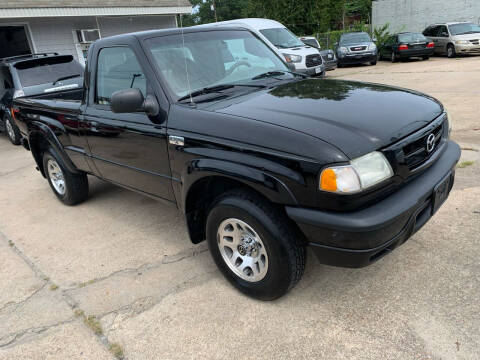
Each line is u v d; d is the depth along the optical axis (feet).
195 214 9.62
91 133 11.97
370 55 56.34
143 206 15.02
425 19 76.89
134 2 43.88
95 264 11.20
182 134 8.80
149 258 11.20
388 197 7.26
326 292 8.87
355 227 6.67
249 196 7.95
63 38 42.42
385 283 8.91
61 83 25.16
